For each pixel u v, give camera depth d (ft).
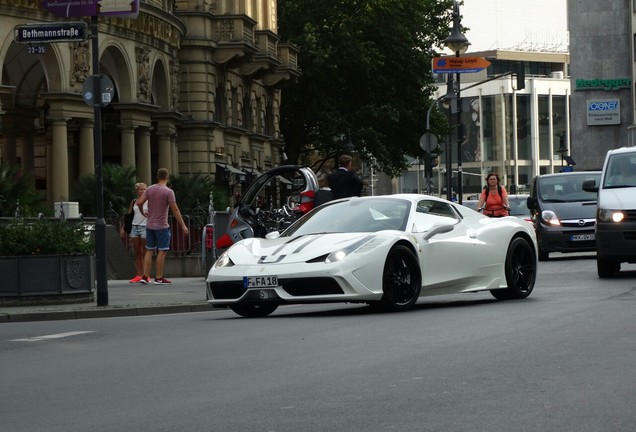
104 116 182.80
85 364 39.63
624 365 34.04
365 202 60.34
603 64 381.60
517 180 580.30
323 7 259.19
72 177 190.49
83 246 72.49
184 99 193.98
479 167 581.12
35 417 29.17
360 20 259.19
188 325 53.72
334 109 258.37
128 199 142.00
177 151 191.42
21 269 70.59
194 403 30.19
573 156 384.88
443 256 59.06
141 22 166.71
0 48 135.74
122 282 96.99
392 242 56.13
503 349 38.50
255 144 226.38
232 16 197.77
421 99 269.64
